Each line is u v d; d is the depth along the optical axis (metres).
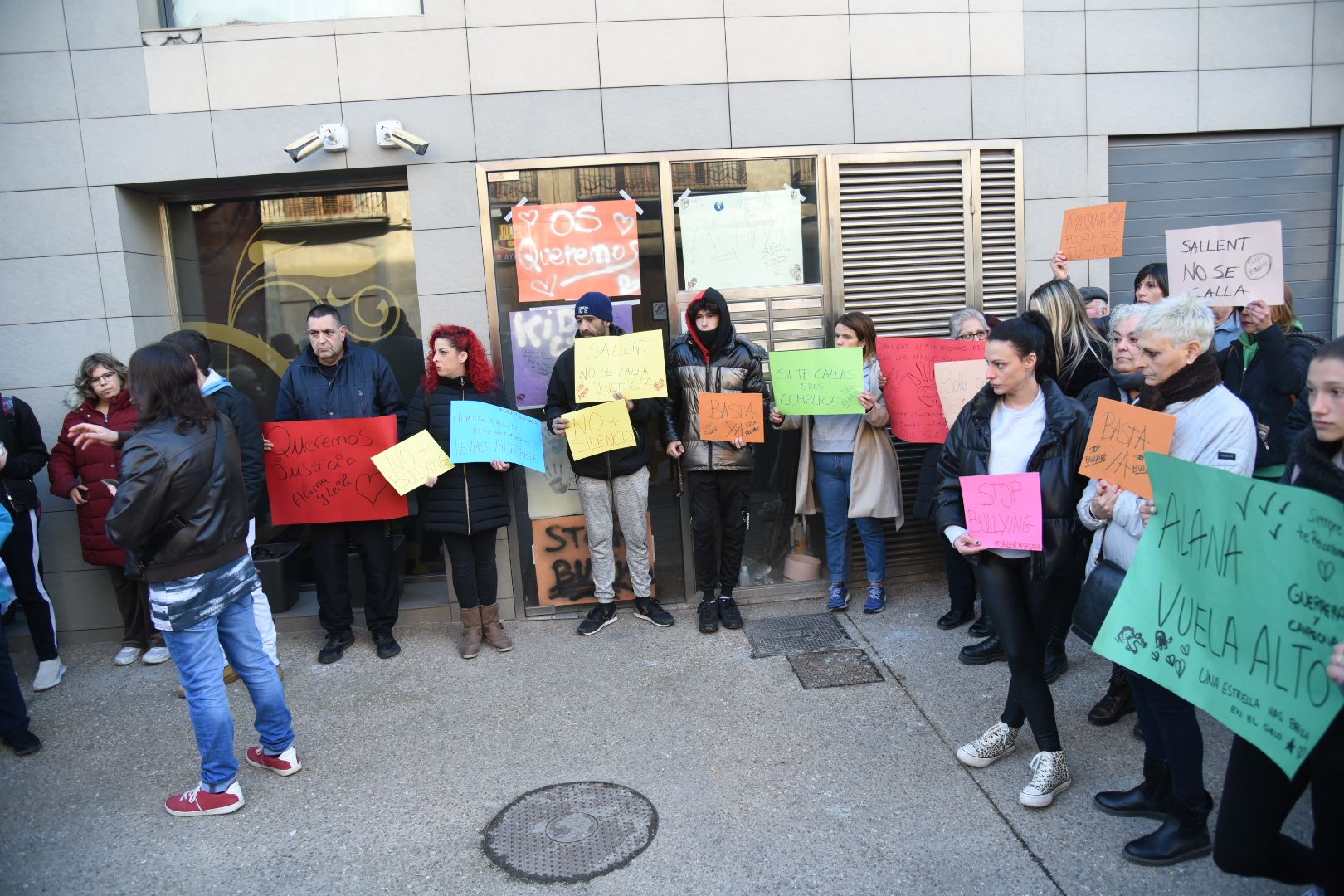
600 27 4.61
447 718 3.76
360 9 4.71
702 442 4.46
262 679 3.23
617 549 4.91
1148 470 2.29
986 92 4.87
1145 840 2.63
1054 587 2.88
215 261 5.00
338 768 3.38
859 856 2.72
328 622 4.44
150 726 3.83
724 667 4.13
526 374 4.77
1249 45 5.00
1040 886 2.54
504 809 3.06
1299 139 5.18
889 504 4.58
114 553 4.40
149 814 3.14
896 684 3.89
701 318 4.38
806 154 4.77
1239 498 2.02
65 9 4.47
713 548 4.56
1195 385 2.48
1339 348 1.79
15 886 2.76
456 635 4.69
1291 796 2.02
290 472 4.28
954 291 4.97
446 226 4.63
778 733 3.49
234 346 5.06
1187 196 5.17
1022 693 2.94
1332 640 1.78
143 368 2.84
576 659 4.31
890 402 4.47
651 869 2.70
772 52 4.71
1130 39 4.93
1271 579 1.93
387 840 2.92
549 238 4.67
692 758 3.34
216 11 4.67
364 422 4.26
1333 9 5.00
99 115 4.53
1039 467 2.81
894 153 4.82
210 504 2.93
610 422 4.33
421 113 4.57
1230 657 2.04
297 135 4.57
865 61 4.77
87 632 4.80
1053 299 3.81
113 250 4.60
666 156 4.69
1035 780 2.91
